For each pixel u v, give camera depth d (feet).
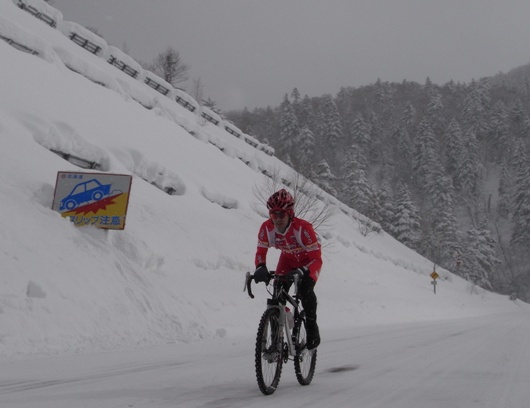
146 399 12.17
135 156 62.90
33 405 11.38
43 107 57.11
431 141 513.45
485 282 289.74
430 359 22.35
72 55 82.17
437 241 287.07
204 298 40.50
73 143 53.72
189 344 28.66
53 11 112.16
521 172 440.45
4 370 17.17
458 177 509.76
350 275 95.86
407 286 124.67
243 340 32.58
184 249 48.80
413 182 502.79
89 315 28.17
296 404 12.01
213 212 67.97
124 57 128.06
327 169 257.55
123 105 83.66
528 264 427.33
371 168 539.29
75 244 34.06
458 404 12.62
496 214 506.07
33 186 38.70
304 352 14.83
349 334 38.47
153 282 36.78
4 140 43.65
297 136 467.52
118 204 37.14
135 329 29.99
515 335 39.93
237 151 124.47
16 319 23.72
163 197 60.34
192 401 12.02
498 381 16.52
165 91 141.49
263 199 91.30
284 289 14.70
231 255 55.06
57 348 23.45
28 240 30.81
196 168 81.56
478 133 606.96
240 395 13.01
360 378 16.69
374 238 182.19
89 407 11.19
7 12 91.15
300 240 15.48
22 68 63.62
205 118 159.43
